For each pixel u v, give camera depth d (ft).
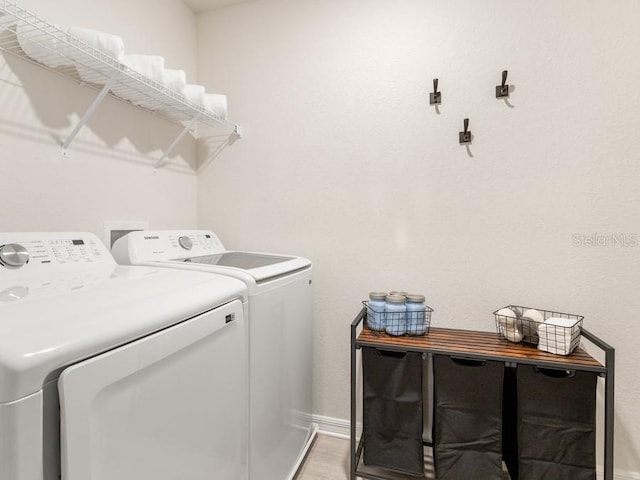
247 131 6.04
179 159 5.91
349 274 5.55
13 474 1.44
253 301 3.47
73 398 1.64
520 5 4.67
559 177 4.58
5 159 3.38
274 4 5.85
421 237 5.19
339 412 5.69
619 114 4.35
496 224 4.85
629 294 4.39
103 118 4.43
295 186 5.79
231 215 6.17
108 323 1.89
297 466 4.71
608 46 4.36
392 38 5.25
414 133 5.17
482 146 4.87
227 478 3.03
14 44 3.39
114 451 1.89
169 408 2.31
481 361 4.20
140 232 4.48
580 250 4.54
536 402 3.84
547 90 4.59
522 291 4.78
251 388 3.47
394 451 4.36
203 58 6.28
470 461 4.09
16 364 1.45
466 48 4.91
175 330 2.31
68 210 3.99
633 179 4.33
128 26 4.79
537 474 3.84
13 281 2.83
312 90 5.65
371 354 4.40
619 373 4.45
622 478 4.46
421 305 4.66
